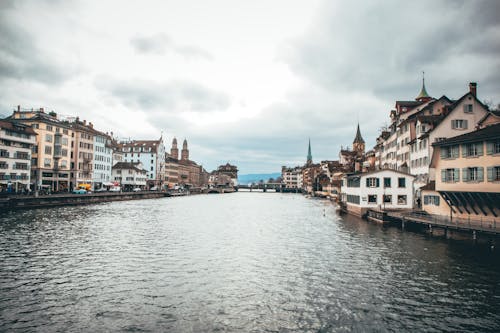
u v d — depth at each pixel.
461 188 37.38
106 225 47.72
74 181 102.00
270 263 27.67
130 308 18.31
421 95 76.19
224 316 17.41
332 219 61.09
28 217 52.31
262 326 16.33
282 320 16.95
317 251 32.19
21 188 79.62
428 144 53.19
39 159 89.38
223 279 23.36
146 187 153.50
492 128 36.25
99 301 19.23
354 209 65.75
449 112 52.84
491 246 31.67
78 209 69.06
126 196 104.94
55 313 17.61
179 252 31.58
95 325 16.31
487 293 20.45
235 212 76.94
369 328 16.09
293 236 41.16
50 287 21.38
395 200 58.16
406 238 38.53
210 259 29.00
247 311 18.02
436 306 18.59
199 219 60.19
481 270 25.12
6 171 75.69
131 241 36.47
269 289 21.34
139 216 61.34
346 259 28.84
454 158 38.56
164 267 26.28
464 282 22.47
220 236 41.03
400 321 16.81
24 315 17.33
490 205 35.16
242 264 27.36
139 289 21.22
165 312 17.84
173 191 164.38
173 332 15.72
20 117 94.50
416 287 21.58
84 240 36.16
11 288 21.11
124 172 139.38
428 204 46.78
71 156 101.81
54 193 81.56
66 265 26.38
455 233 36.81
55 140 94.56
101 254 30.14
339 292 20.78
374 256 29.80
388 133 84.31
